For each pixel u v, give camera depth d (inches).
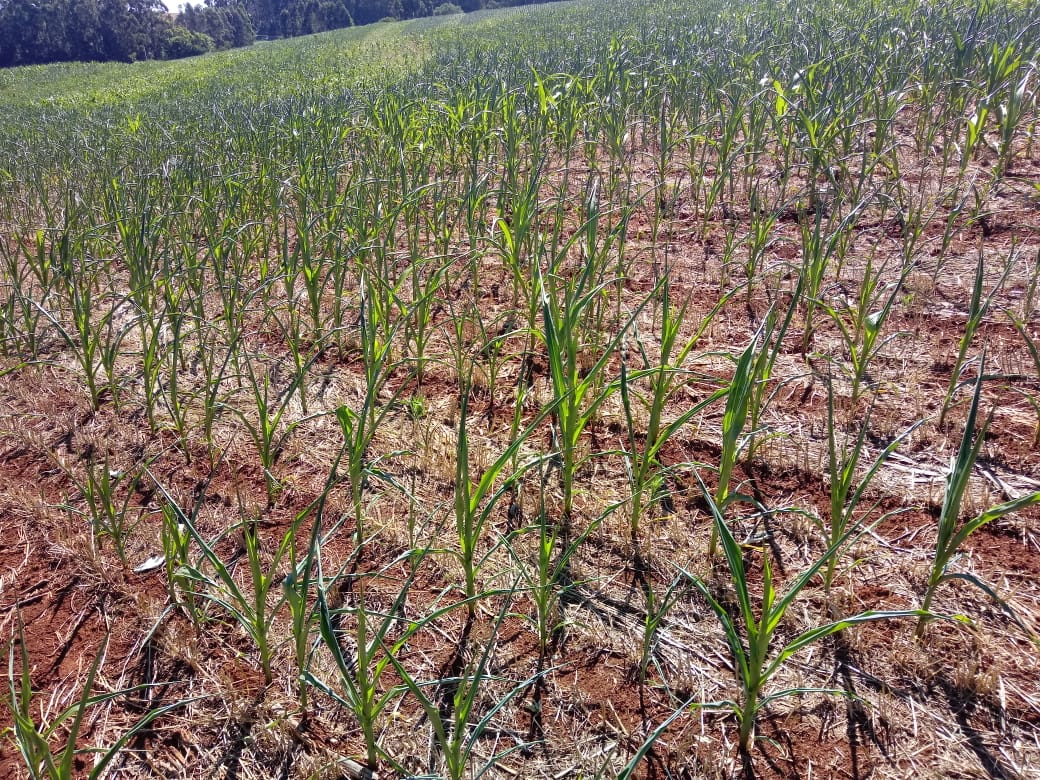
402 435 119.9
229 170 222.5
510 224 199.2
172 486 111.5
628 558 93.4
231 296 149.3
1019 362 119.6
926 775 66.9
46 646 86.1
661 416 118.0
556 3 1530.5
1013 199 177.5
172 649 84.2
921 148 219.5
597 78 287.0
